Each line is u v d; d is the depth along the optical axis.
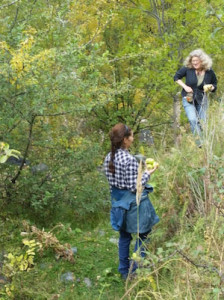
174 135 7.89
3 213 5.12
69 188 5.57
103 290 4.02
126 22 8.83
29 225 5.01
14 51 4.42
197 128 5.23
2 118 4.69
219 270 3.23
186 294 3.37
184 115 8.48
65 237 4.93
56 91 4.72
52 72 4.88
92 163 5.67
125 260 4.10
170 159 5.06
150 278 3.42
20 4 5.72
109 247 4.76
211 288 3.14
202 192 4.51
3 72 4.31
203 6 7.83
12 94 4.68
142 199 3.82
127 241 4.07
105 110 9.09
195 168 4.51
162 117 9.77
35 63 4.58
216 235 3.67
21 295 3.82
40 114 4.93
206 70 6.16
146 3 8.18
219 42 7.86
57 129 5.68
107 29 8.88
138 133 9.46
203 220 3.95
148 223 3.86
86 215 5.47
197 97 6.17
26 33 5.09
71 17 7.01
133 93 9.10
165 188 4.61
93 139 7.93
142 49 8.07
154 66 8.60
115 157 3.81
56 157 5.50
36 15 6.10
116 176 3.82
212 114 5.63
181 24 8.11
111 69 8.59
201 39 7.80
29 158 5.42
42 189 5.25
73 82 4.92
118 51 8.63
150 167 3.81
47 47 6.28
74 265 4.38
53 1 6.70
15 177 5.25
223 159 3.82
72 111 5.11
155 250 4.12
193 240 3.90
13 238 4.69
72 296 3.93
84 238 4.93
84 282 4.14
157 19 8.46
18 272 3.78
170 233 4.31
